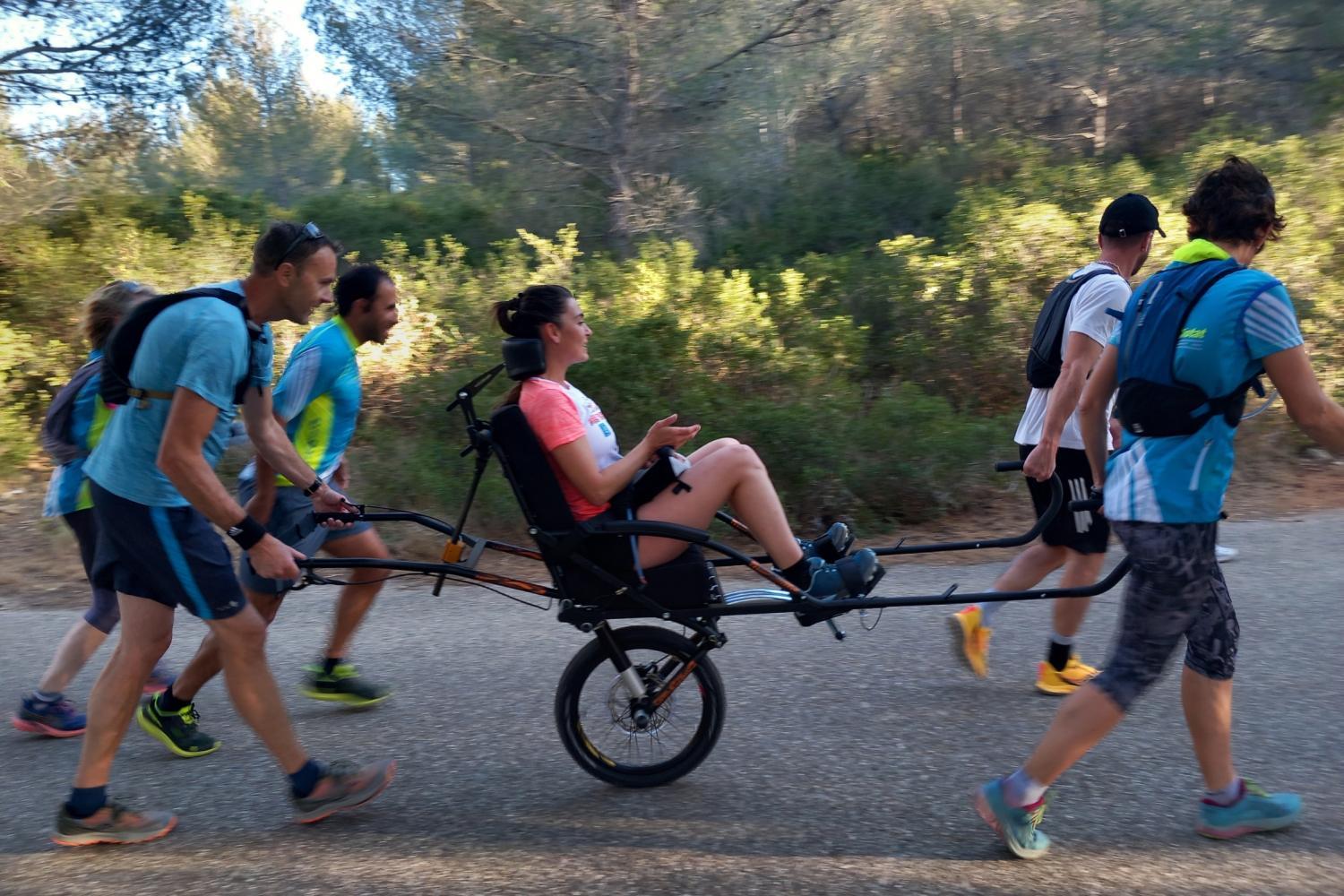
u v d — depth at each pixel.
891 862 3.38
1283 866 3.29
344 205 15.45
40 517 8.11
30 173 12.27
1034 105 21.22
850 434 8.03
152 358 3.42
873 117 21.20
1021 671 5.01
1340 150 12.59
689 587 3.81
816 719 4.51
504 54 13.52
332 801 3.70
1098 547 4.60
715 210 14.98
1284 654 5.11
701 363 9.41
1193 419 3.29
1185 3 18.41
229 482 8.43
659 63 13.62
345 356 4.47
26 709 4.54
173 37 12.49
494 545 3.90
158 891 3.32
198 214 12.65
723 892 3.23
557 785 4.00
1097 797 3.75
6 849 3.61
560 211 14.56
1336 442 3.23
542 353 3.84
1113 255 4.63
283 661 5.41
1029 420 4.83
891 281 11.09
